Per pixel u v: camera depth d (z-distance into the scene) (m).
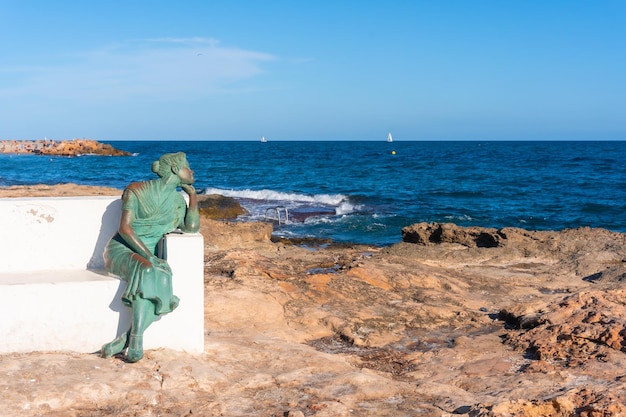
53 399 5.13
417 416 5.41
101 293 6.05
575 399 5.69
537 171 58.66
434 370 6.96
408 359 7.39
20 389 5.18
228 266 10.83
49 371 5.50
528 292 10.77
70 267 6.56
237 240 16.45
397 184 45.78
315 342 8.06
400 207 31.62
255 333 7.63
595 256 13.62
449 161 75.06
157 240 6.40
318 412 5.32
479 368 6.96
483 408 5.39
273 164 68.75
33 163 67.19
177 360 6.02
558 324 7.95
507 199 36.69
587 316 8.05
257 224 17.56
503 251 14.89
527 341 7.75
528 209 32.19
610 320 7.78
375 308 9.22
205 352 6.51
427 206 32.31
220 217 26.39
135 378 5.62
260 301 8.70
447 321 8.91
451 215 29.03
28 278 6.12
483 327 8.77
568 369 6.73
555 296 10.59
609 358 6.95
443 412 5.50
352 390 5.89
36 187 25.38
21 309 5.84
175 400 5.43
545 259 14.47
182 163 6.38
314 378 6.18
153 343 6.23
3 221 6.36
